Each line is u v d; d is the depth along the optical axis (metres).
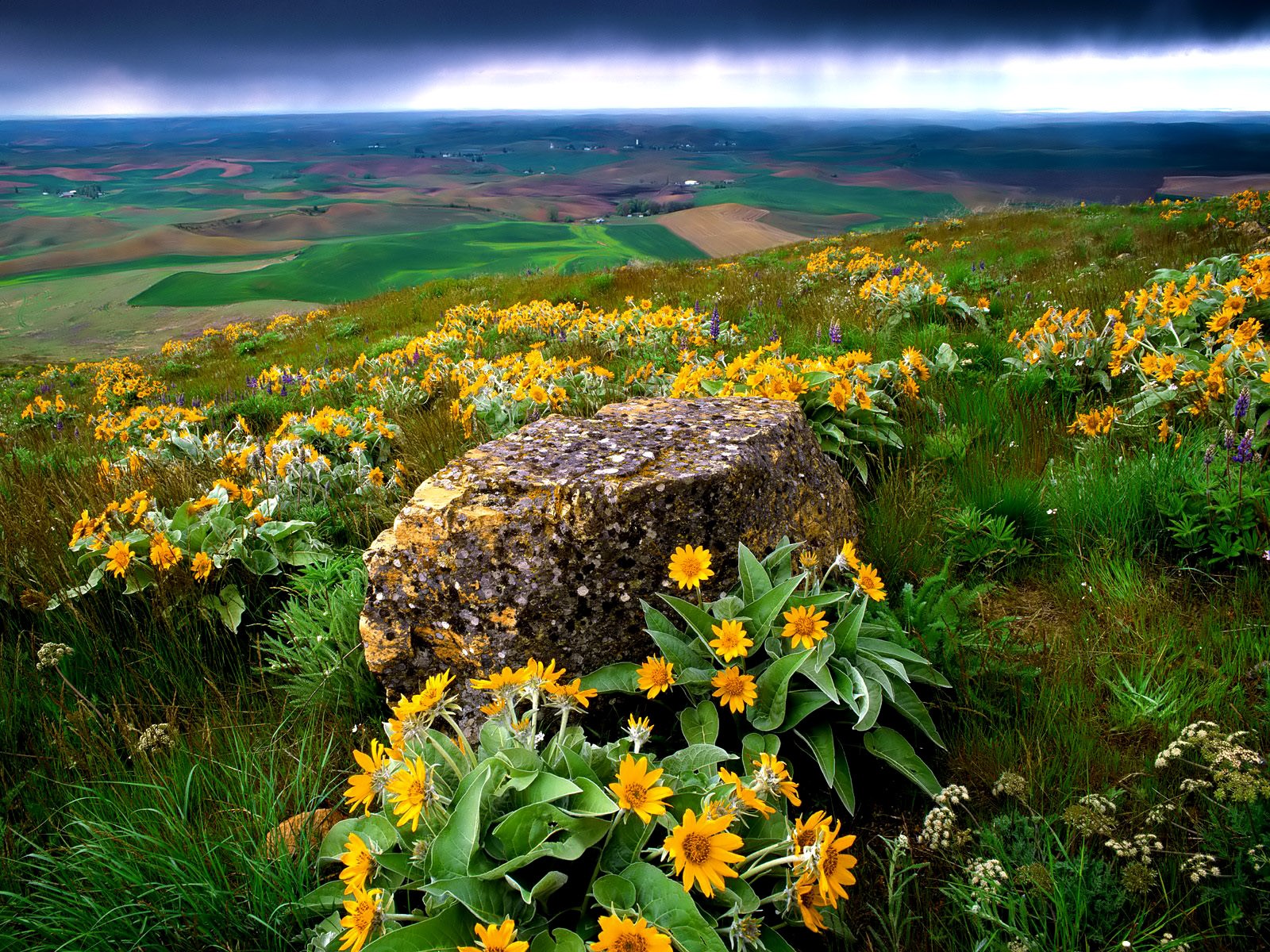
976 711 2.43
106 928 1.94
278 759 2.64
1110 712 2.42
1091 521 3.41
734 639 2.12
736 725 2.34
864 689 2.14
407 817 1.70
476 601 2.51
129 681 3.12
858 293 10.40
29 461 7.02
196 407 9.71
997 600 3.17
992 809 2.21
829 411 4.26
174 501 4.39
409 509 2.59
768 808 1.69
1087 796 1.99
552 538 2.48
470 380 7.58
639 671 2.16
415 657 2.59
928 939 1.89
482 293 18.06
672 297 12.98
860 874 2.09
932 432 4.65
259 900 1.95
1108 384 4.76
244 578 3.55
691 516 2.55
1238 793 1.83
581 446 2.92
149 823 2.27
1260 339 4.65
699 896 1.76
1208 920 1.76
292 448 4.56
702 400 3.62
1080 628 2.83
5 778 2.57
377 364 9.96
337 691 2.84
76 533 3.59
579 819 1.78
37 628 3.50
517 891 1.75
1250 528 2.99
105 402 13.40
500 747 2.02
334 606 3.08
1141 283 7.82
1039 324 5.43
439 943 1.64
